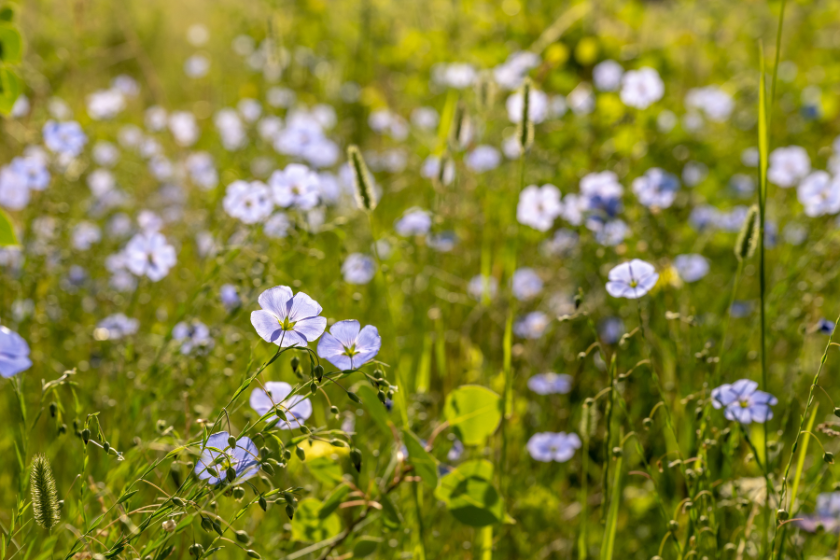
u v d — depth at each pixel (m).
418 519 2.25
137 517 2.31
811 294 3.17
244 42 7.98
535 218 3.85
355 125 6.39
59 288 3.53
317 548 2.28
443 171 3.38
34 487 1.52
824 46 7.98
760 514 2.43
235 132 5.51
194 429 2.49
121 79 6.39
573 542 2.84
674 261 3.88
